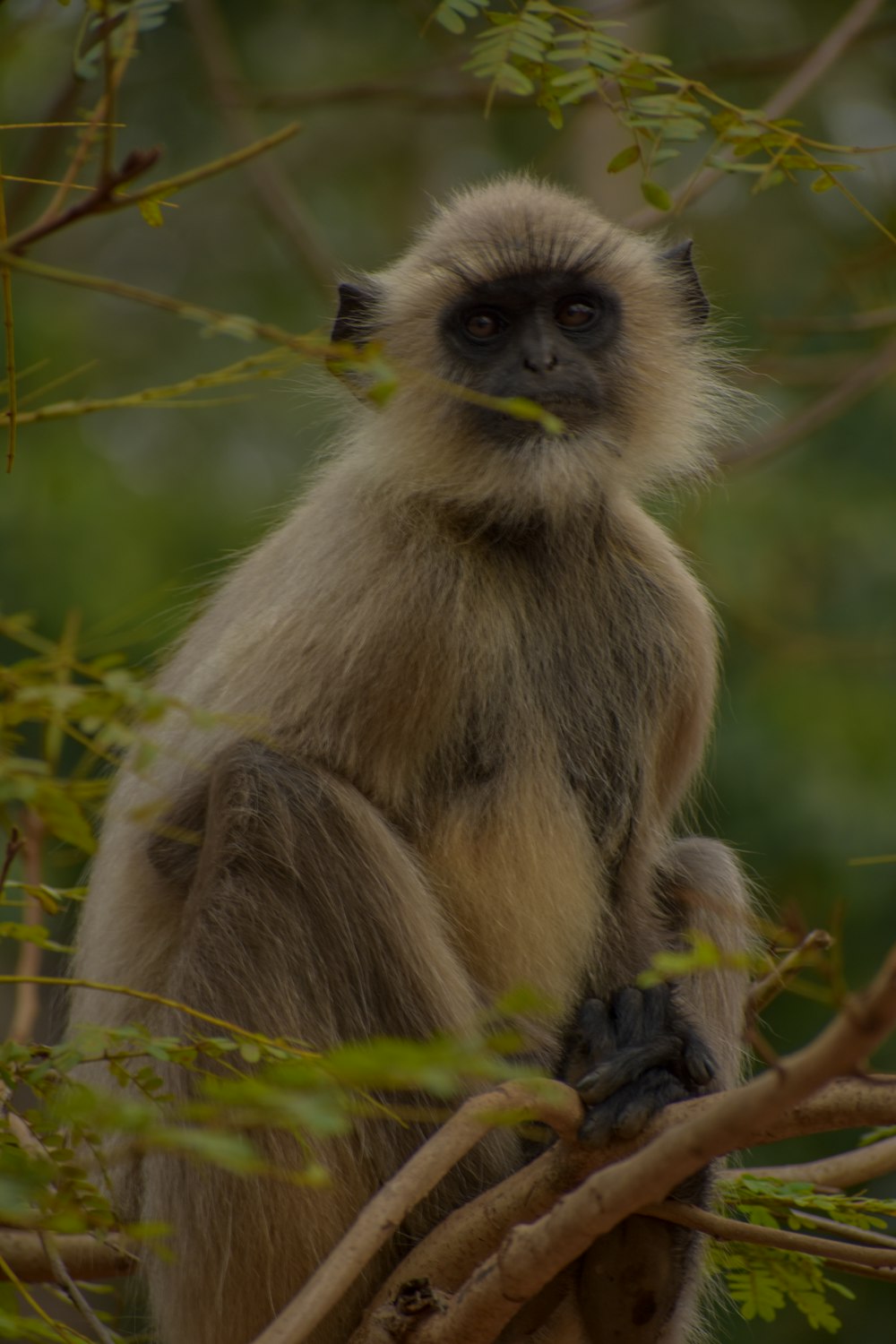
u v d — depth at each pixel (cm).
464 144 3177
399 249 3102
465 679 1018
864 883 1955
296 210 1928
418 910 957
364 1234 668
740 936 1087
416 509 1064
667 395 1178
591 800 1083
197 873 951
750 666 2084
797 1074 548
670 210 862
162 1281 958
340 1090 587
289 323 3022
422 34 1027
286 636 999
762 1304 939
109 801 1098
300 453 2745
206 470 2622
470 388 1100
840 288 1823
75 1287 797
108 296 3036
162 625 1538
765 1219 948
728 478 1741
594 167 2625
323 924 927
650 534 1147
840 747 2008
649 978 558
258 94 2189
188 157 2989
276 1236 895
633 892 1086
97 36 671
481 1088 934
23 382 2216
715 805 1997
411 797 1002
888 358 1711
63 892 704
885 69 2833
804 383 1916
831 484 2267
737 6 2861
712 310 1300
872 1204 889
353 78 2964
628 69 860
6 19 1677
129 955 1033
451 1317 735
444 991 951
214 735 993
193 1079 891
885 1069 1948
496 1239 829
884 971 516
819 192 891
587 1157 823
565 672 1088
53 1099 646
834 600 2192
